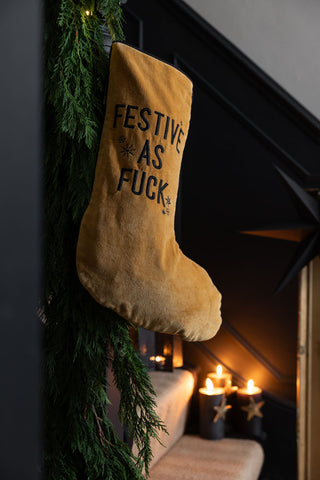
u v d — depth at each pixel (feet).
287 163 6.31
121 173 2.42
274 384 6.38
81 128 2.45
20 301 0.73
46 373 2.62
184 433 6.19
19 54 0.75
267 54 6.36
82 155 2.58
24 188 0.75
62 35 2.45
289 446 6.23
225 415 6.04
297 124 6.25
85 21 2.64
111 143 2.46
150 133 2.46
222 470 5.06
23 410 0.74
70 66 2.47
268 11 6.36
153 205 2.42
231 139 6.58
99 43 2.75
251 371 6.48
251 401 6.04
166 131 2.52
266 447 6.34
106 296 2.34
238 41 6.45
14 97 0.74
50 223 2.64
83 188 2.54
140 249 2.36
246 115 6.48
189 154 6.81
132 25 6.87
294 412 6.20
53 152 2.61
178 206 6.83
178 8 6.63
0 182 0.72
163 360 6.23
